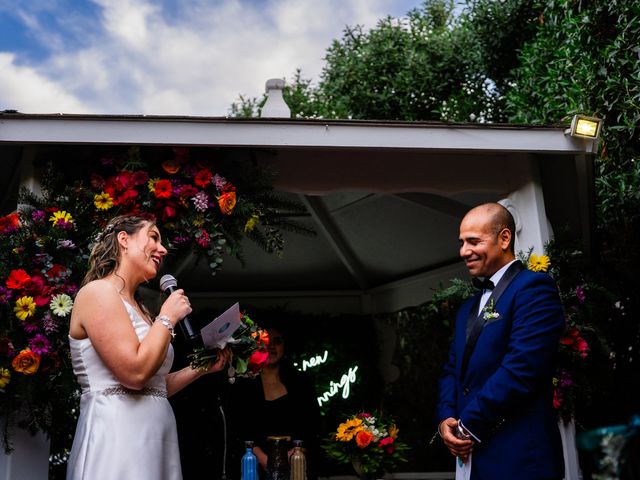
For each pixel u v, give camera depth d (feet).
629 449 4.50
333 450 15.12
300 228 13.76
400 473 21.09
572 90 20.26
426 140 13.21
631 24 17.42
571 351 13.38
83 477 8.61
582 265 15.57
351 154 14.05
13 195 14.49
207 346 10.11
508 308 9.87
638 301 17.06
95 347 8.76
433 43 33.40
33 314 11.29
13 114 12.07
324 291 23.02
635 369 16.94
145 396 9.11
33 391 11.31
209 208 12.98
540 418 9.48
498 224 10.40
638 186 17.67
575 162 14.30
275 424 16.11
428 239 19.19
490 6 29.12
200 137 12.57
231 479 16.72
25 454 11.53
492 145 13.41
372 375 22.26
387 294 22.26
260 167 13.26
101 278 9.50
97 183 12.48
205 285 22.22
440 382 10.90
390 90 33.50
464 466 9.72
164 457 9.09
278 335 16.62
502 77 30.81
